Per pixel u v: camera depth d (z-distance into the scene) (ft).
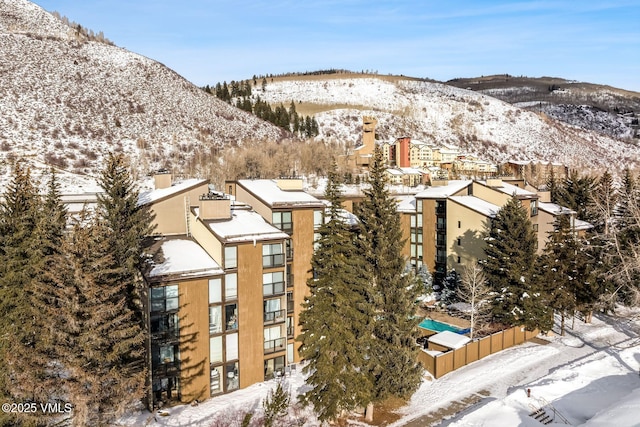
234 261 106.63
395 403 104.99
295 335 123.44
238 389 108.17
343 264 95.71
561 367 116.98
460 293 150.10
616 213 210.79
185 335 100.07
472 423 89.20
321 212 127.54
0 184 240.73
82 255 71.77
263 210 123.24
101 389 74.08
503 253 140.56
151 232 116.37
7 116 350.23
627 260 148.25
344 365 92.43
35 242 100.68
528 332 140.56
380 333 103.14
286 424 93.40
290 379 112.88
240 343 107.76
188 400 100.53
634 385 104.01
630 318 159.22
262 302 110.83
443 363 117.39
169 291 98.37
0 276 100.94
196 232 119.44
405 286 109.29
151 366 95.76
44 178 262.06
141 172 322.55
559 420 89.81
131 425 89.71
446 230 172.65
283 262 114.73
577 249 148.05
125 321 84.33
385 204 126.31
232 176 334.65
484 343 128.16
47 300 76.43
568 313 148.15
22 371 71.41
